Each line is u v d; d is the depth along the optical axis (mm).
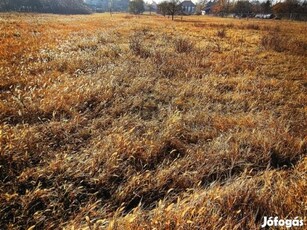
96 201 3158
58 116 5180
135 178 3443
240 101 6926
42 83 6719
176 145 4492
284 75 10047
